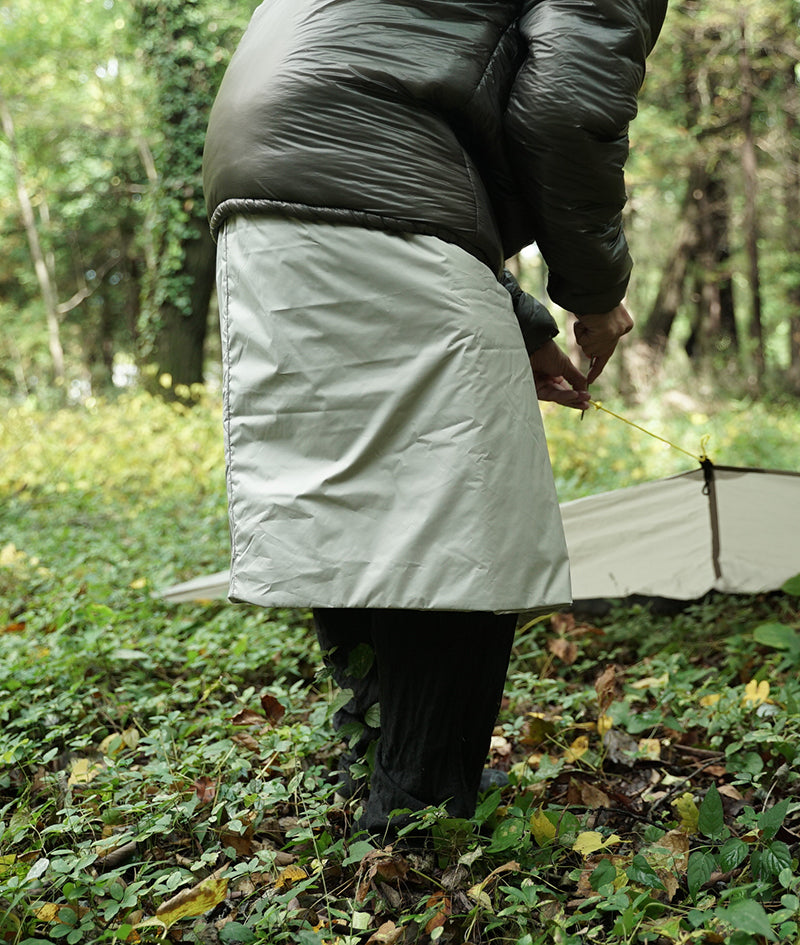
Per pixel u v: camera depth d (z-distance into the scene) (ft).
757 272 63.82
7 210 98.68
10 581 15.48
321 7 6.07
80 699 9.61
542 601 5.78
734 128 64.95
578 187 6.06
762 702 9.02
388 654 6.34
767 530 12.44
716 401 55.77
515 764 8.64
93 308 116.47
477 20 6.09
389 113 5.91
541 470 5.95
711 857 5.79
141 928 5.70
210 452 27.68
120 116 77.77
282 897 5.75
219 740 8.73
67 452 27.37
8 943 5.63
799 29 59.98
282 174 5.94
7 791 8.20
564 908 5.87
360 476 5.86
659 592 12.80
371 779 6.68
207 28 49.32
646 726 8.87
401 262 5.86
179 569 16.43
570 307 6.85
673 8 58.18
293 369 6.00
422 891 6.18
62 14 77.61
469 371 5.75
